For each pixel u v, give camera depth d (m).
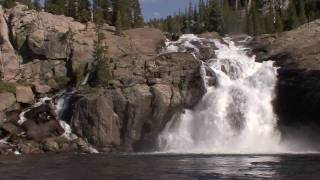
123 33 95.12
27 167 52.06
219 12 124.38
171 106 77.38
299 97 80.31
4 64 88.75
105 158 62.19
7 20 95.00
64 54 88.62
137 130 75.69
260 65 86.44
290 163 53.41
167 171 47.00
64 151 73.00
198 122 77.94
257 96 80.69
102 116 74.75
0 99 78.56
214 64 85.38
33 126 75.00
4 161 58.69
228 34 116.44
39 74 88.44
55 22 93.88
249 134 78.19
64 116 78.50
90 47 88.75
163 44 95.25
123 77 79.56
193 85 79.88
